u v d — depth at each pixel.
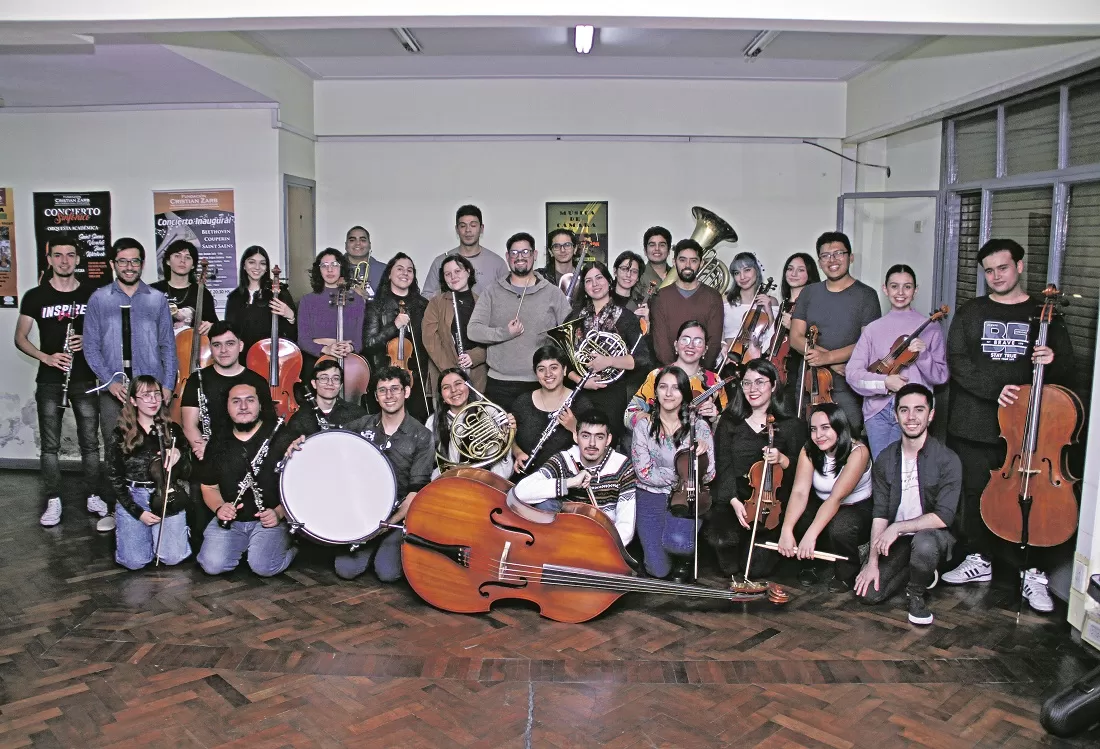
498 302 4.55
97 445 4.77
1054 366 3.55
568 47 5.10
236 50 4.70
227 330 4.11
